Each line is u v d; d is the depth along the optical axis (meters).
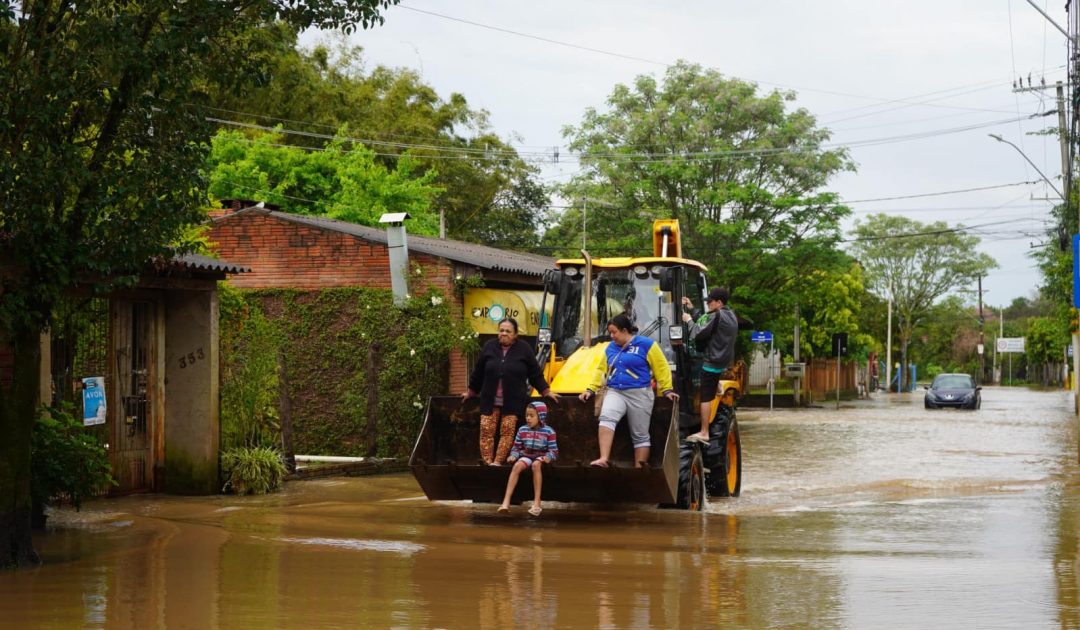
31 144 8.90
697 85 46.09
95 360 13.59
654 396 12.25
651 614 7.03
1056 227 40.03
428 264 21.14
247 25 9.80
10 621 6.79
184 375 14.59
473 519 11.95
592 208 45.78
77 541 10.22
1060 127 37.56
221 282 16.53
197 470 14.48
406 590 7.77
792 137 45.12
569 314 14.14
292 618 6.86
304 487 15.61
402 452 20.45
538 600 7.43
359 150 39.84
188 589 7.80
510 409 12.21
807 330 61.22
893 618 6.98
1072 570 8.88
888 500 14.67
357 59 52.09
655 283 13.97
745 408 49.09
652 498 12.13
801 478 17.81
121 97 9.23
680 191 45.16
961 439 27.59
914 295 89.31
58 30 9.11
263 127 41.09
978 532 11.31
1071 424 34.53
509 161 57.09
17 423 8.94
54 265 9.02
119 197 9.14
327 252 21.59
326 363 21.12
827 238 43.66
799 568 8.86
